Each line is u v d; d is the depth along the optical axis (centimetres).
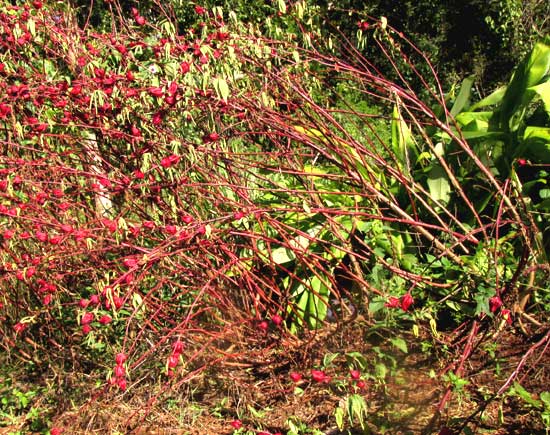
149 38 399
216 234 344
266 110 368
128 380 347
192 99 333
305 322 390
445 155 455
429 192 442
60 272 368
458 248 411
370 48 1170
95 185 353
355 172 393
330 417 321
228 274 373
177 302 376
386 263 351
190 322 345
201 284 362
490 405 310
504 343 355
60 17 396
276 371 363
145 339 358
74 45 369
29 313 384
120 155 370
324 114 379
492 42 1244
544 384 318
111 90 330
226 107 347
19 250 373
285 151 395
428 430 284
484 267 353
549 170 437
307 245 400
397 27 1194
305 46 387
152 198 354
